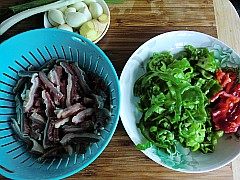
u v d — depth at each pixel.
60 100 0.41
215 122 0.43
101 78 0.43
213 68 0.44
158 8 0.48
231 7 0.48
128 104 0.44
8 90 0.43
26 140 0.42
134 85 0.44
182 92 0.42
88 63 0.44
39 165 0.41
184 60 0.43
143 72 0.45
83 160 0.39
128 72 0.44
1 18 0.47
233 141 0.43
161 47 0.45
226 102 0.43
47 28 0.42
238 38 0.47
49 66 0.43
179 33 0.45
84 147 0.41
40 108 0.41
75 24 0.45
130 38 0.47
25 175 0.39
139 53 0.44
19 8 0.46
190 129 0.42
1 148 0.41
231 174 0.43
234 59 0.45
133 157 0.43
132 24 0.47
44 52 0.44
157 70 0.44
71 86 0.42
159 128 0.42
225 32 0.47
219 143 0.43
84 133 0.41
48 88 0.41
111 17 0.47
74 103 0.41
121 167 0.42
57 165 0.41
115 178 0.42
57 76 0.42
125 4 0.47
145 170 0.42
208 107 0.44
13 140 0.42
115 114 0.40
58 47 0.43
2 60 0.42
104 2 0.46
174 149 0.43
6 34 0.46
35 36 0.42
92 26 0.45
